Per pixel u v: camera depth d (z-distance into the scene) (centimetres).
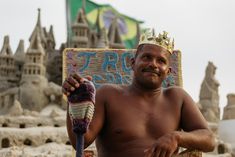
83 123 552
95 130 690
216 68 10275
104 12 12162
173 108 736
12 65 10100
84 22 10662
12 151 5634
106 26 12025
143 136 688
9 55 10094
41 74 9269
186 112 744
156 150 595
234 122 8944
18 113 7462
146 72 702
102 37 10450
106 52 1189
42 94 9056
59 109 8781
